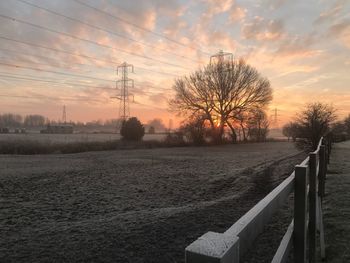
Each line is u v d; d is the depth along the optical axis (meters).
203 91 54.75
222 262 1.09
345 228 5.61
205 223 6.39
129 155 28.23
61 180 13.61
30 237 5.77
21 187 11.95
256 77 58.72
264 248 4.89
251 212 1.67
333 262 4.36
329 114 22.33
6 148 28.97
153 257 4.68
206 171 16.34
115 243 5.25
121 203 9.19
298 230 2.79
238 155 28.09
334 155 19.06
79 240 5.45
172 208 8.06
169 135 46.81
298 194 2.78
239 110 57.34
